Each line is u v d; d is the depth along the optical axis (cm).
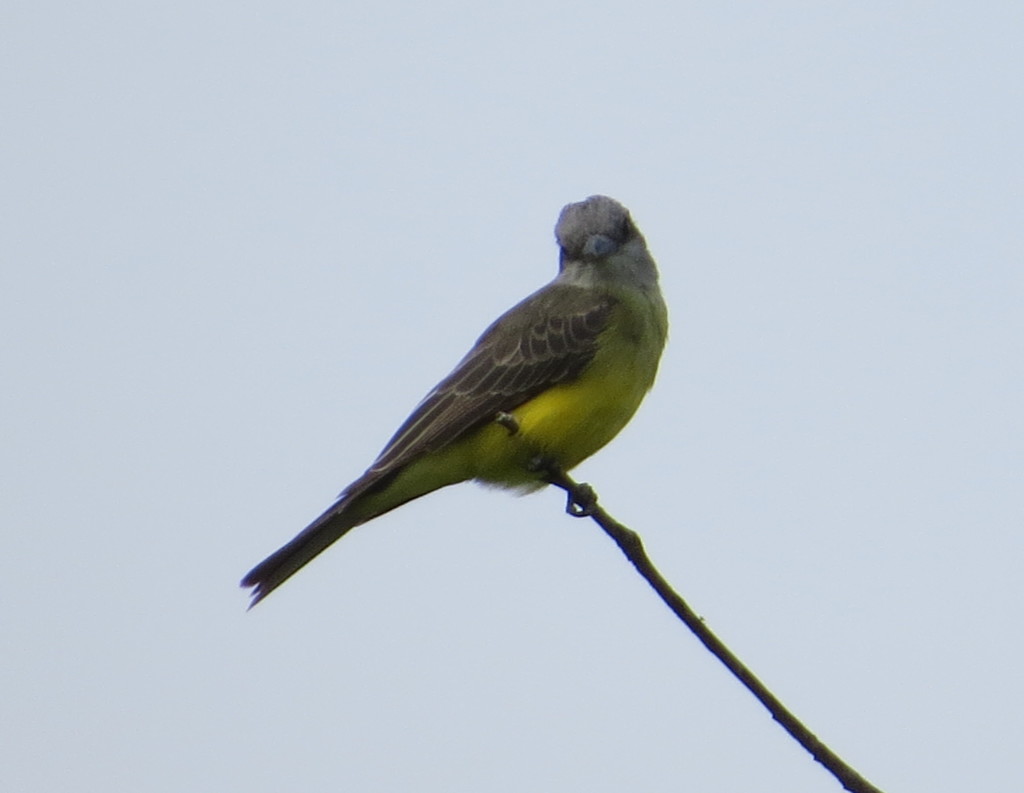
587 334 1179
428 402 1188
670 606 779
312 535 1112
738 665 768
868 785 746
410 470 1171
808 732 761
